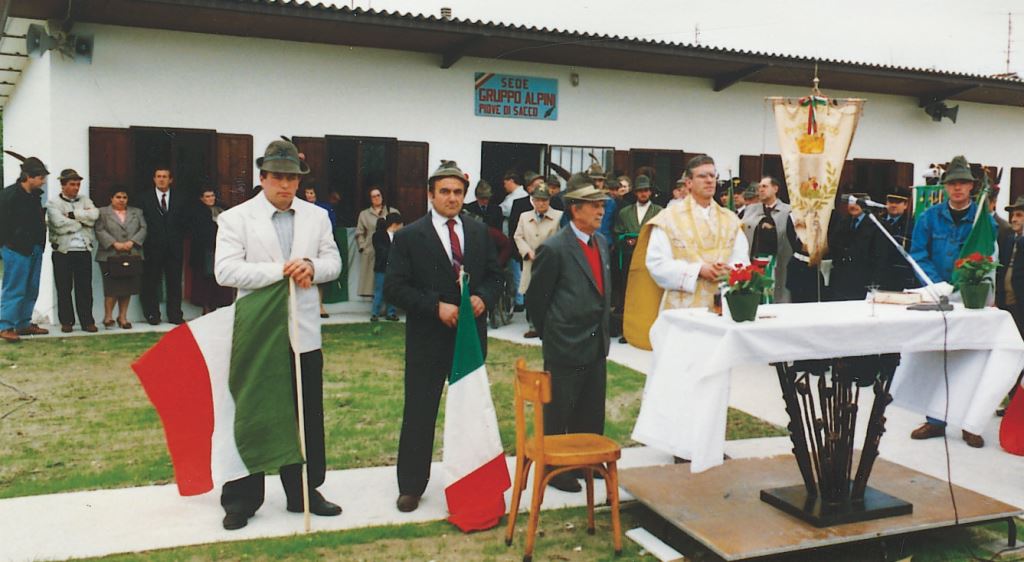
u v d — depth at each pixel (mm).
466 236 4945
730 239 6016
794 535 4188
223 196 11195
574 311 5121
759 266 4367
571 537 4539
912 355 5219
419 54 12133
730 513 4473
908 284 7672
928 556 4402
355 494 5113
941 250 6469
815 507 4414
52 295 10727
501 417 6883
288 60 11430
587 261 5180
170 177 10625
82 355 8844
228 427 4469
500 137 12719
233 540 4395
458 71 12375
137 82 10719
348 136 11820
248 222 4578
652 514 4887
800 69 13133
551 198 11141
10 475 5371
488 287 4949
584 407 5340
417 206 12312
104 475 5352
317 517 4742
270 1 9875
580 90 13133
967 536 4660
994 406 4781
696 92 13898
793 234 8523
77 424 6484
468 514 4648
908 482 4984
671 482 4941
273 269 4516
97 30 10477
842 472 4461
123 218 10305
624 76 13398
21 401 7102
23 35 11484
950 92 15117
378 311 11547
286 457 4504
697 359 4473
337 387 7727
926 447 6094
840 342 4398
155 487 5172
